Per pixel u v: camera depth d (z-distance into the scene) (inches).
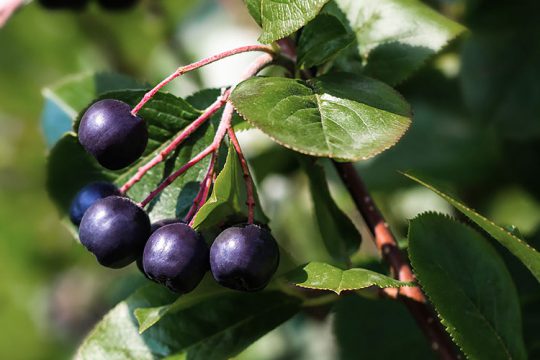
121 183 12.5
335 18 11.9
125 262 11.5
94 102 12.0
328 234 12.8
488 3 15.4
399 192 17.3
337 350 13.9
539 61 15.4
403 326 13.8
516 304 11.9
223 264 11.1
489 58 15.6
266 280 11.2
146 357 12.3
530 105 15.5
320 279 11.3
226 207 11.6
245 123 12.5
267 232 11.2
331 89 11.4
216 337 12.4
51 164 12.5
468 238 11.9
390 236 12.6
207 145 11.9
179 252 11.1
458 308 11.8
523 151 16.1
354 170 12.8
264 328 12.4
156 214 12.0
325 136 11.0
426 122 16.8
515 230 11.6
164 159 11.8
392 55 12.4
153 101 12.0
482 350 11.8
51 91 14.5
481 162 16.8
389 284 11.3
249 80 11.3
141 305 12.4
